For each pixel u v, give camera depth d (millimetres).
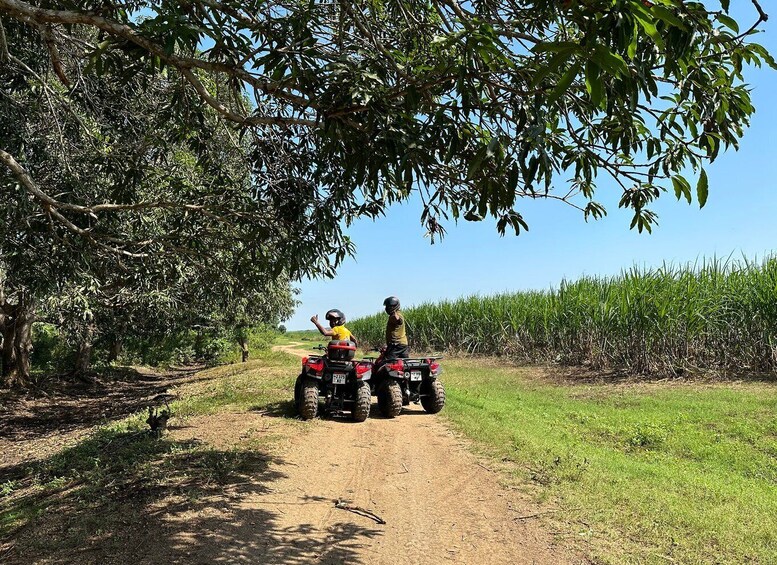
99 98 6867
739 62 2697
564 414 9453
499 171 2350
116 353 25375
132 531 4152
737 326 11797
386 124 2846
